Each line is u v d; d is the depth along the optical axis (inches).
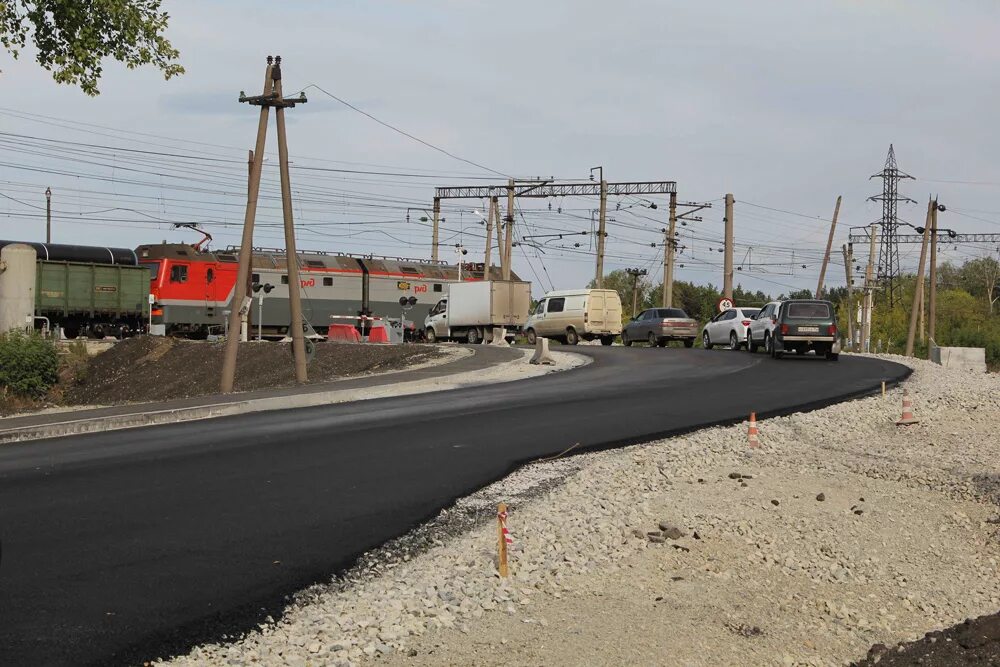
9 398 1387.8
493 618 320.2
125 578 338.6
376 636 295.7
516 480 532.1
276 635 291.3
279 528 414.3
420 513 449.4
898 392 1047.6
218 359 1640.0
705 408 857.5
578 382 1076.5
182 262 2116.1
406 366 1363.2
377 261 2475.4
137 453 595.2
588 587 361.7
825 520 508.7
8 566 348.2
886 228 3639.3
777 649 315.6
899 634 347.3
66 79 794.2
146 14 816.9
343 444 631.8
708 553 423.5
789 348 1450.5
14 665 259.8
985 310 4207.7
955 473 653.9
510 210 2659.9
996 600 402.9
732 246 2284.7
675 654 298.8
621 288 5285.4
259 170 1148.5
